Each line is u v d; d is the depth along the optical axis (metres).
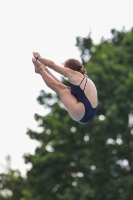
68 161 95.88
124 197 84.12
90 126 95.06
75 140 97.94
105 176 88.75
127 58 99.69
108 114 88.31
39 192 98.44
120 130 89.81
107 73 96.50
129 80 91.06
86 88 31.12
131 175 86.94
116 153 92.38
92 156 90.31
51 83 31.70
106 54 99.75
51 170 96.00
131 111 91.06
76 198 88.62
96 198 87.00
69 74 30.95
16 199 112.38
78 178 92.25
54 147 97.31
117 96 91.81
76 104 30.86
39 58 31.03
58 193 97.62
